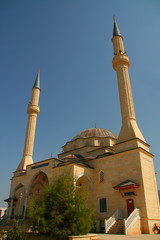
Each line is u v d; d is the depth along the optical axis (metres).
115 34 40.31
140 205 22.92
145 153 26.81
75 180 16.94
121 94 33.28
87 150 37.12
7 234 15.12
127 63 36.28
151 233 21.30
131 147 27.06
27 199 31.66
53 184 16.47
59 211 14.55
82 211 14.64
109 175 27.69
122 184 24.59
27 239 14.89
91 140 39.16
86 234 14.88
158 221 23.55
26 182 32.97
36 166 32.47
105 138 39.34
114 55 37.78
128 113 30.94
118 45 38.53
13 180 36.38
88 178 28.45
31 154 41.47
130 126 29.41
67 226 14.01
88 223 14.55
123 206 24.45
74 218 14.20
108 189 27.00
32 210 15.08
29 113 45.09
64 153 40.75
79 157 35.03
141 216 22.33
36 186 34.12
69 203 14.72
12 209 35.91
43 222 13.90
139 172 24.50
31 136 42.72
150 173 26.27
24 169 38.47
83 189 16.34
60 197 14.81
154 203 24.36
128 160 26.31
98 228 23.53
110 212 25.50
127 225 20.08
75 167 27.06
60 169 28.23
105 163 28.94
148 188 24.41
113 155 28.28
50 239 14.09
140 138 28.22
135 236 17.58
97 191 28.14
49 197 15.52
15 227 15.52
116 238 15.74
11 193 35.72
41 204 15.40
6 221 29.55
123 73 34.91
